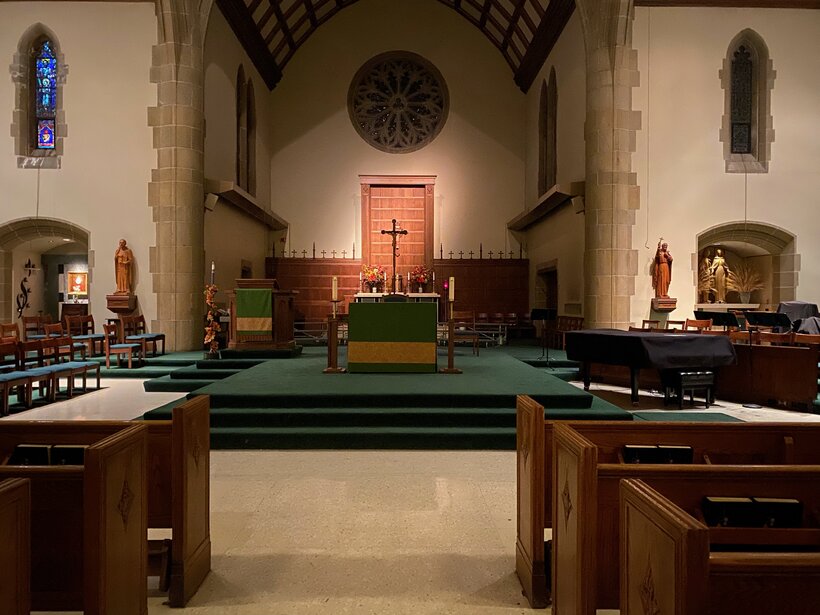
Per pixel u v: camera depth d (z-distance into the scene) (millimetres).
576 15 11930
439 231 16516
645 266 10867
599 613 2521
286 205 16469
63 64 11188
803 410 6734
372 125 16719
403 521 3572
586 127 11023
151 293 11039
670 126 10930
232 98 13195
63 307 13461
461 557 3082
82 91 11172
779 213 11094
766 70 11141
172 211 10875
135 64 11094
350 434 5391
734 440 2992
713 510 2230
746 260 12547
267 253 16297
